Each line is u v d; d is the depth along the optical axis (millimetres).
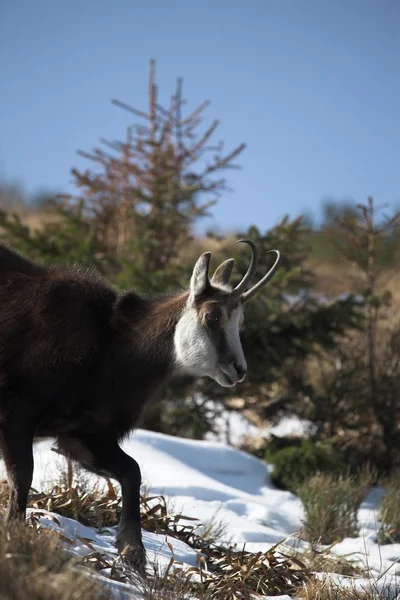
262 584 15148
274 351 29641
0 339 14391
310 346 31328
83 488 17953
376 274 32562
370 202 31672
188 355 15734
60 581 10344
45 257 30828
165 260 32844
